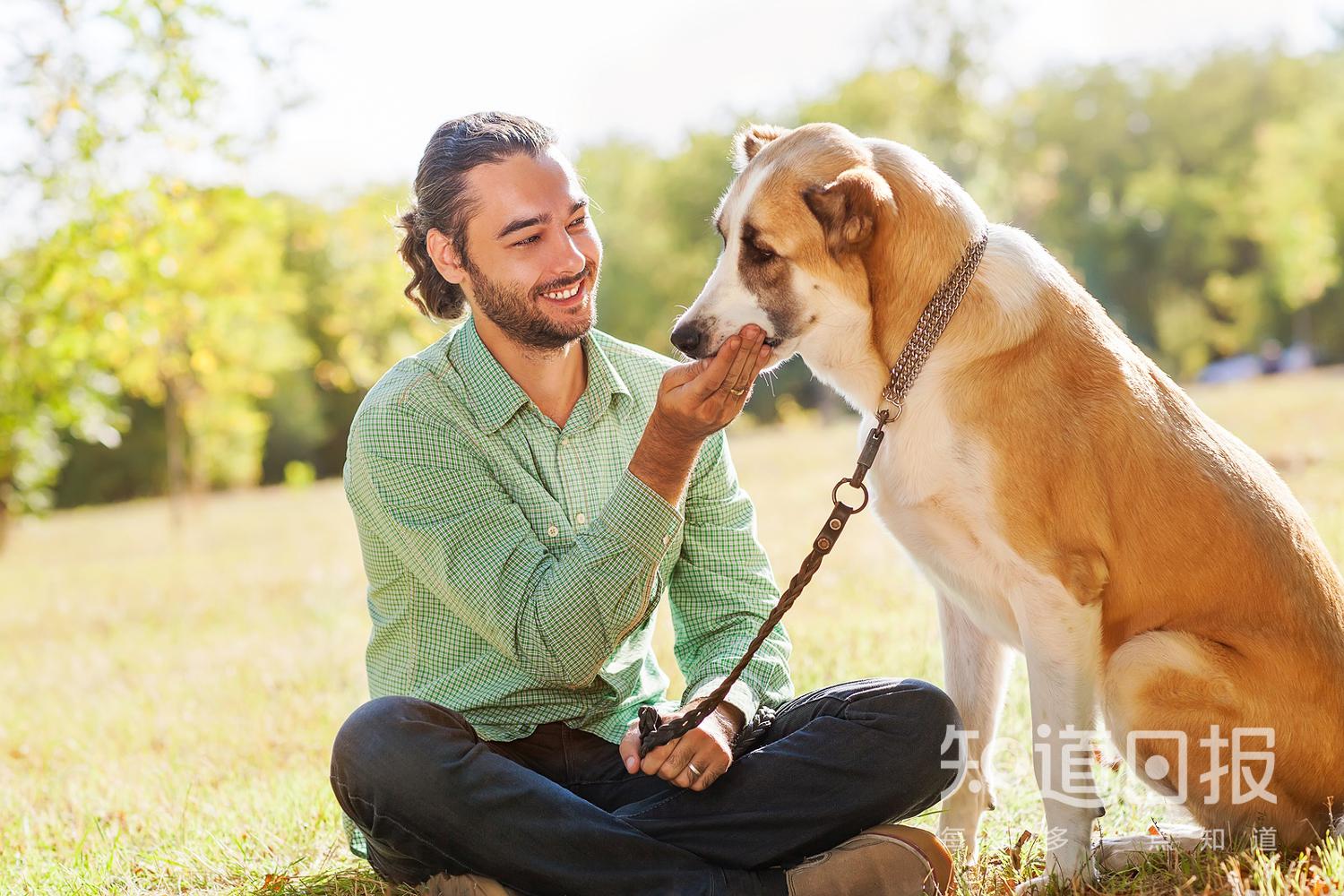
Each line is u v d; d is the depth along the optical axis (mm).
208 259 13664
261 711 5742
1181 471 3020
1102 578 2959
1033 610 2959
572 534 2918
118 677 7352
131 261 10469
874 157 3174
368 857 2943
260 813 3887
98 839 3916
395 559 2914
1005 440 2943
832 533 2891
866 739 2611
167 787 4547
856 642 5426
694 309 3180
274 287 18016
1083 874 2846
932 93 34250
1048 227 54250
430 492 2824
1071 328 3053
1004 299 3014
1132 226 53844
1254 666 2930
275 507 22781
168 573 13062
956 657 3277
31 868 3594
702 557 3119
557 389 3008
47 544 21641
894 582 7016
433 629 2910
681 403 2514
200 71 9203
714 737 2592
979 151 35531
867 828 2629
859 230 2986
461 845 2523
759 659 2980
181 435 27984
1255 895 2574
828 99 39000
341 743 2574
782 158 3178
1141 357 3219
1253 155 54125
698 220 43156
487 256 2832
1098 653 3002
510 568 2742
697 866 2531
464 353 2988
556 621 2643
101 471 37156
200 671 7129
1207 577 2994
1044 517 2934
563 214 2861
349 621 8375
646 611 2988
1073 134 58125
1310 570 3072
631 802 2785
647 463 2596
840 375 3215
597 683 2895
